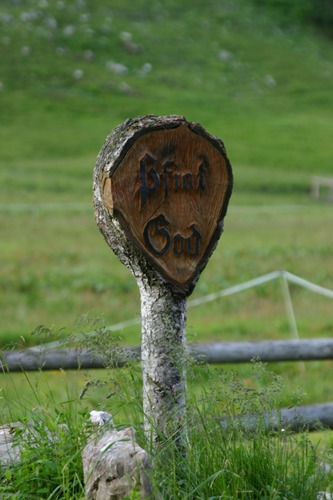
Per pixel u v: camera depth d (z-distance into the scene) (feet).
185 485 20.44
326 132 272.31
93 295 76.33
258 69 350.02
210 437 21.61
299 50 384.27
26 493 21.36
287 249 103.86
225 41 373.40
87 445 21.21
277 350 37.40
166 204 22.04
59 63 311.68
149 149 21.83
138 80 312.71
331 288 80.89
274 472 21.33
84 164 214.48
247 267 89.81
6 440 24.16
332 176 217.15
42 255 96.99
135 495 18.99
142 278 22.04
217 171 22.59
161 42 356.18
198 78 326.65
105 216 21.90
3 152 223.30
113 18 370.32
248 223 134.41
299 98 321.93
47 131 248.32
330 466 24.76
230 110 292.61
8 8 354.74
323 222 137.80
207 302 73.82
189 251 22.26
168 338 21.86
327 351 37.70
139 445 20.85
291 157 235.61
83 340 22.43
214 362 37.04
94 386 22.67
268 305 72.64
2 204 149.28
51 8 360.89
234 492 20.42
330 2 439.63
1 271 86.48
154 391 21.88
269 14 423.64
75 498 20.95
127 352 22.35
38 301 73.61
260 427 21.98
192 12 399.65
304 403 43.73
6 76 294.25
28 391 40.75
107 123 263.29
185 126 22.08
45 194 170.60
